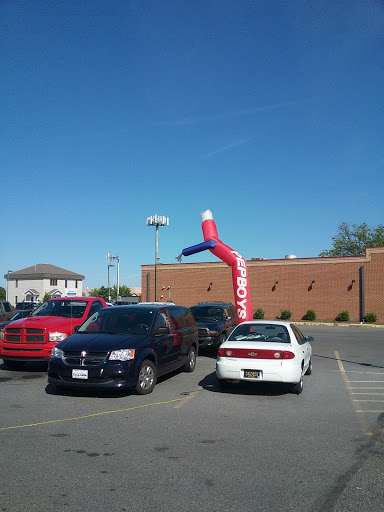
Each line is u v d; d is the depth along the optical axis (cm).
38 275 7300
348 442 606
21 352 1138
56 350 877
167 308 1102
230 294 4050
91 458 543
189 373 1166
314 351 1675
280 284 3803
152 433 643
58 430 656
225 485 466
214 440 613
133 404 819
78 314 1267
